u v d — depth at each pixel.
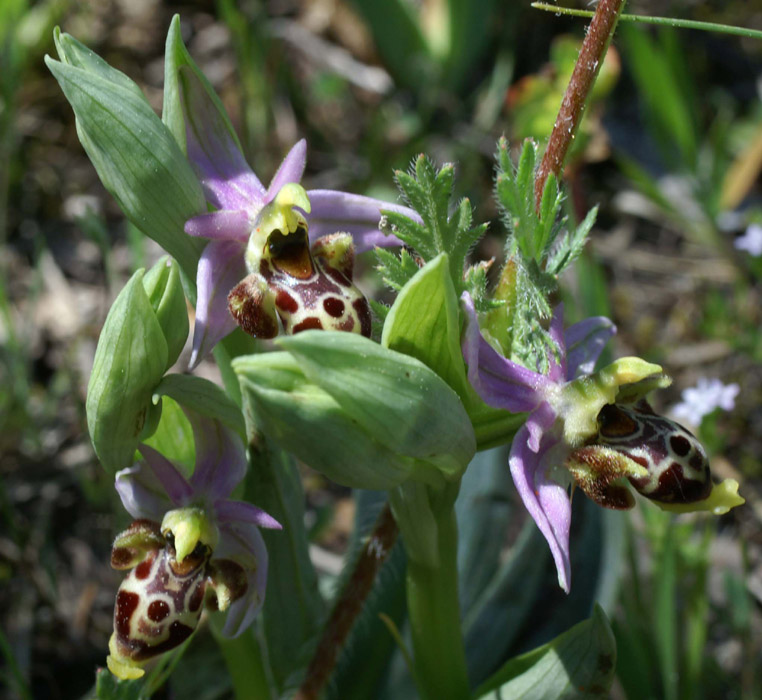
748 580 0.24
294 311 0.18
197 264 0.18
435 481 0.18
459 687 0.19
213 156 0.18
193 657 0.23
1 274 0.27
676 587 0.23
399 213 0.18
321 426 0.16
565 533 0.17
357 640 0.21
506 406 0.17
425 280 0.16
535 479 0.17
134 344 0.17
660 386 0.18
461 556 0.23
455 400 0.17
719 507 0.17
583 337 0.18
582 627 0.18
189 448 0.19
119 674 0.18
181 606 0.18
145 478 0.18
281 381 0.16
